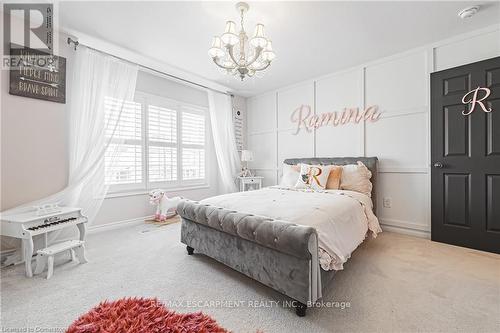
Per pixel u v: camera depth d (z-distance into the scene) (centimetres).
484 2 202
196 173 425
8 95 219
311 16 220
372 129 321
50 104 246
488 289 166
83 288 170
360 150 332
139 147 344
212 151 451
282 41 265
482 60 234
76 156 256
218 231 200
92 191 269
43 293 163
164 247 252
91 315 103
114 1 200
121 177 324
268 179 456
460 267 200
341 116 350
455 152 248
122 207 325
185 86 407
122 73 288
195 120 423
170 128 384
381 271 196
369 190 294
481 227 233
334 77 357
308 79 386
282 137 430
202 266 208
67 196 250
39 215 202
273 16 220
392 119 305
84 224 229
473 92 236
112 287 172
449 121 252
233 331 128
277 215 172
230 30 183
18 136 225
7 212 208
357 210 226
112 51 287
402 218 298
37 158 237
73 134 256
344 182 300
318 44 272
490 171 228
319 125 376
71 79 261
